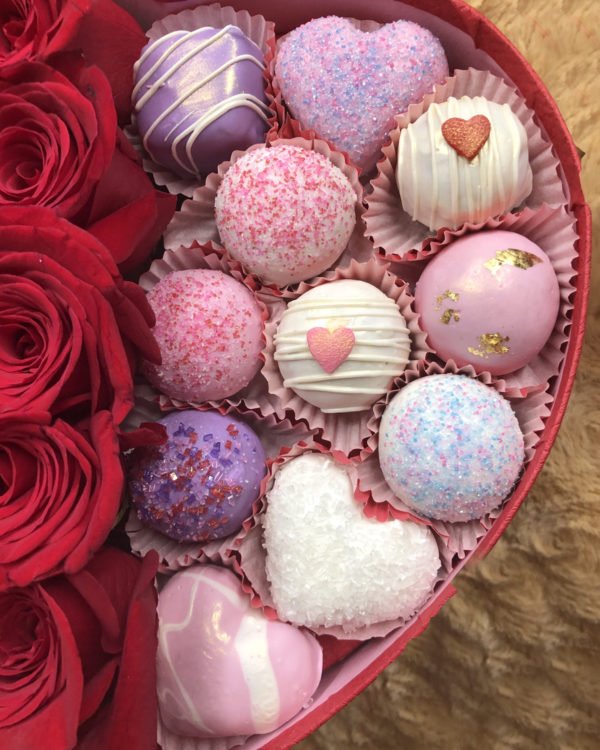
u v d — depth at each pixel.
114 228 0.18
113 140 0.18
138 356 0.19
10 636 0.17
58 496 0.16
